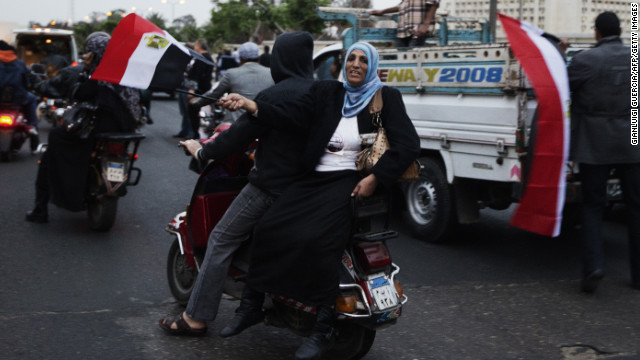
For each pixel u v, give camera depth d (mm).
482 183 6477
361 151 3654
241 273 4125
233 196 4422
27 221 7102
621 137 5223
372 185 3525
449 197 6523
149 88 4148
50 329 4383
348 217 3553
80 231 6812
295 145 3754
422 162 6797
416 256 6379
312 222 3504
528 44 5086
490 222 7816
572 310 5020
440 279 5715
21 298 4938
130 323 4531
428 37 8477
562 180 5047
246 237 4031
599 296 5336
